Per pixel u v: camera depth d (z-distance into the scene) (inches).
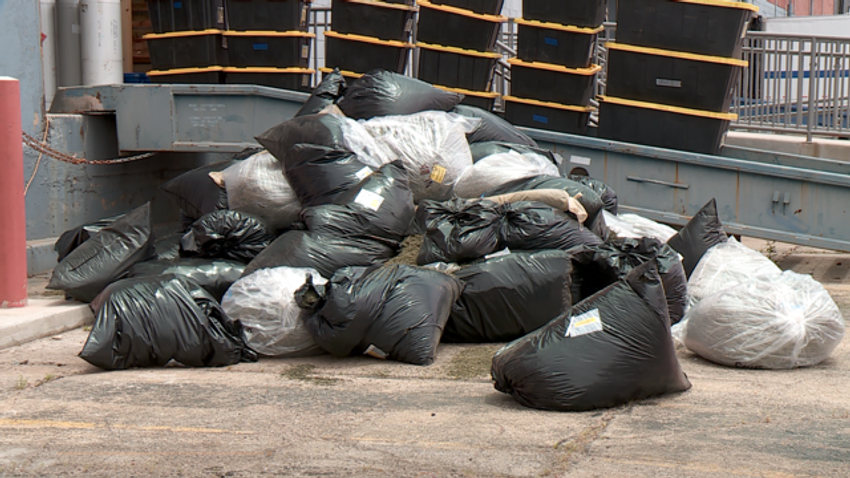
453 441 136.9
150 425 147.2
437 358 194.1
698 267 233.1
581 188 237.8
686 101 297.9
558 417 150.0
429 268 206.8
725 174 295.3
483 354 196.9
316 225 213.3
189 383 176.6
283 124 252.1
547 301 203.3
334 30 333.4
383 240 217.6
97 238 244.8
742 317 182.4
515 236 215.6
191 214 270.4
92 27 382.0
